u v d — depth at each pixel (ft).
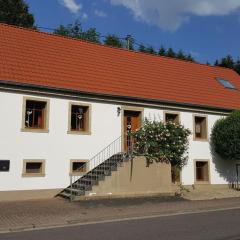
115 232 40.50
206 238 36.76
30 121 66.13
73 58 78.28
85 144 69.82
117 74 80.23
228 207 60.08
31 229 43.55
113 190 65.16
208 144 83.56
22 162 63.57
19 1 144.56
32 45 76.33
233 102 89.71
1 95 62.64
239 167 87.97
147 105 76.79
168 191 70.28
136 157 68.03
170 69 92.27
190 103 81.00
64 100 68.39
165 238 36.94
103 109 72.33
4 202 60.70
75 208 55.88
